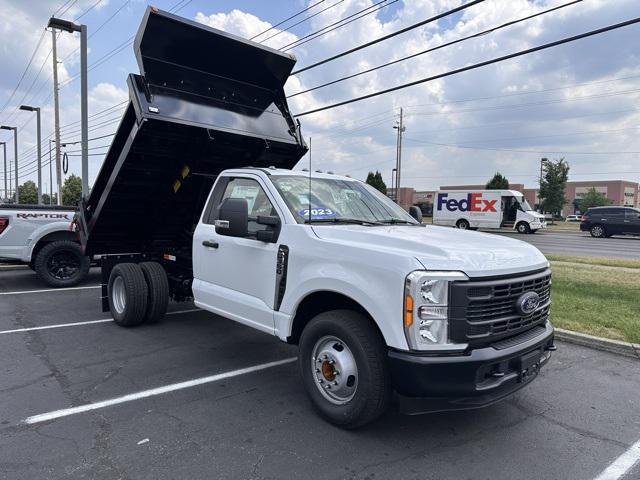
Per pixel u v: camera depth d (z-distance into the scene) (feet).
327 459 10.82
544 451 11.39
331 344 12.41
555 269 38.70
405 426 12.51
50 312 24.59
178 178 21.71
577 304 24.66
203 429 12.10
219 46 19.74
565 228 131.23
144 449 11.07
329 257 12.30
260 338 20.24
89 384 14.94
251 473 10.19
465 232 14.39
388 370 11.36
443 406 10.74
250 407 13.46
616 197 335.88
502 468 10.63
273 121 22.47
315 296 13.16
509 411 13.56
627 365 17.48
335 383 12.17
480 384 10.65
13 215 30.04
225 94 21.04
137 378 15.51
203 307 17.30
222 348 18.81
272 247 14.12
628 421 13.03
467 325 10.46
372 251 11.37
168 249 23.89
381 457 10.96
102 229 22.95
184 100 19.21
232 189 17.04
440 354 10.46
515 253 12.09
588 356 18.45
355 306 12.43
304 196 15.11
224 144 21.02
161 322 22.71
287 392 14.58
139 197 22.03
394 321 10.63
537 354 11.89
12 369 16.15
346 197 16.22
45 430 11.88
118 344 19.12
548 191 177.17
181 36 18.52
